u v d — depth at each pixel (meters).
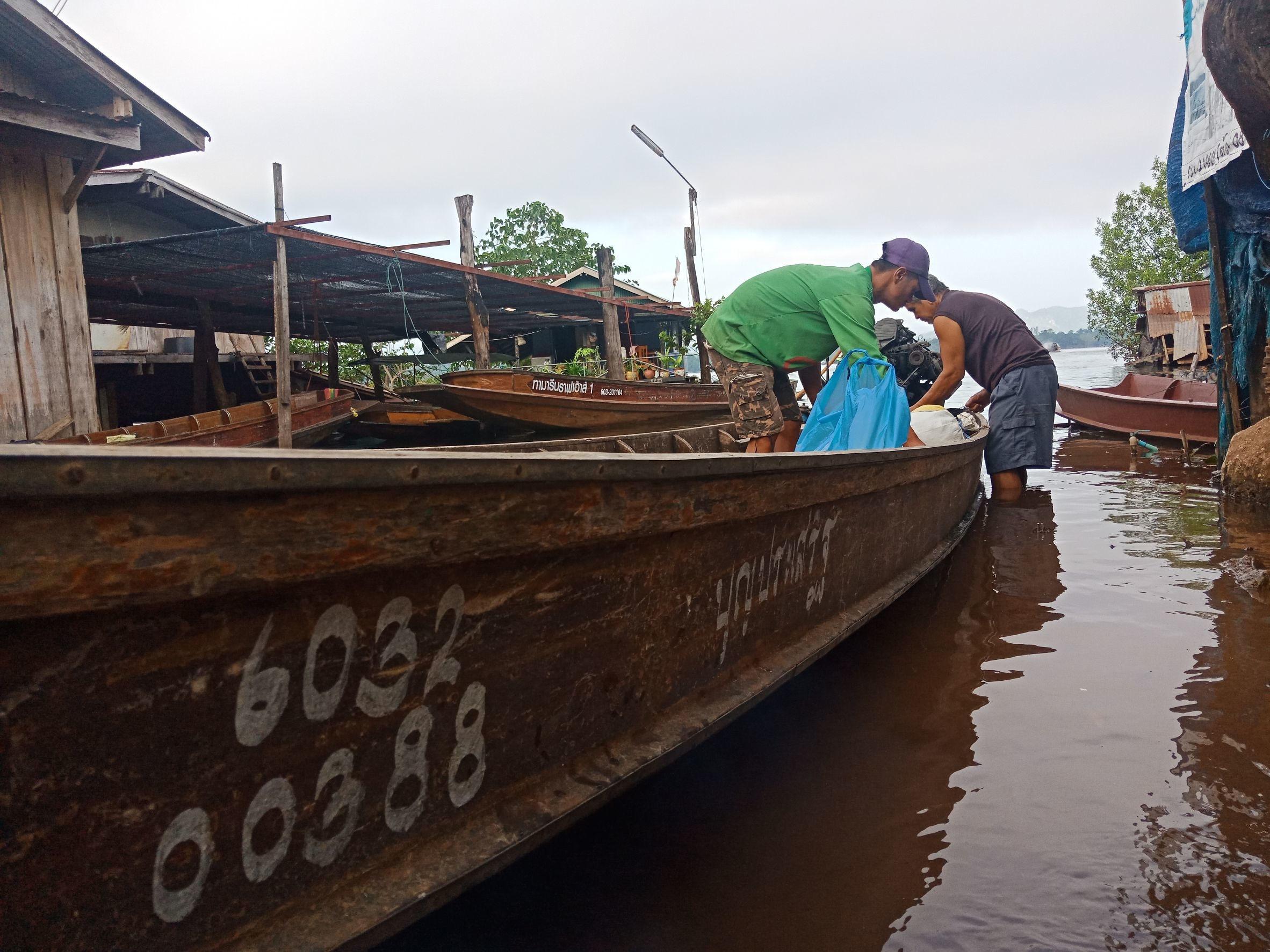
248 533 1.27
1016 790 2.34
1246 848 2.03
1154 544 5.06
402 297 12.48
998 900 1.88
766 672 2.71
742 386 4.99
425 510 1.49
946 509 5.04
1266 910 1.81
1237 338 7.14
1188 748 2.53
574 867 2.08
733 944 1.78
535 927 1.86
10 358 6.81
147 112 8.37
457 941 1.82
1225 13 4.89
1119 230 32.19
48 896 1.19
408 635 1.56
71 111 6.59
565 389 12.98
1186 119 7.07
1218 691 2.91
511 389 12.35
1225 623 3.58
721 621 2.49
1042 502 6.84
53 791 1.17
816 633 3.12
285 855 1.44
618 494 1.92
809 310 4.80
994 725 2.75
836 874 2.01
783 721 2.86
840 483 3.10
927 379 8.31
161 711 1.26
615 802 2.38
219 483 1.20
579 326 22.84
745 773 2.52
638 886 2.00
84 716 1.18
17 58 7.37
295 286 12.29
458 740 1.70
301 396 11.68
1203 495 6.75
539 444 4.32
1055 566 4.68
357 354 22.95
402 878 1.59
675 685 2.31
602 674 2.04
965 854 2.06
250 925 1.42
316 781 1.47
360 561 1.41
